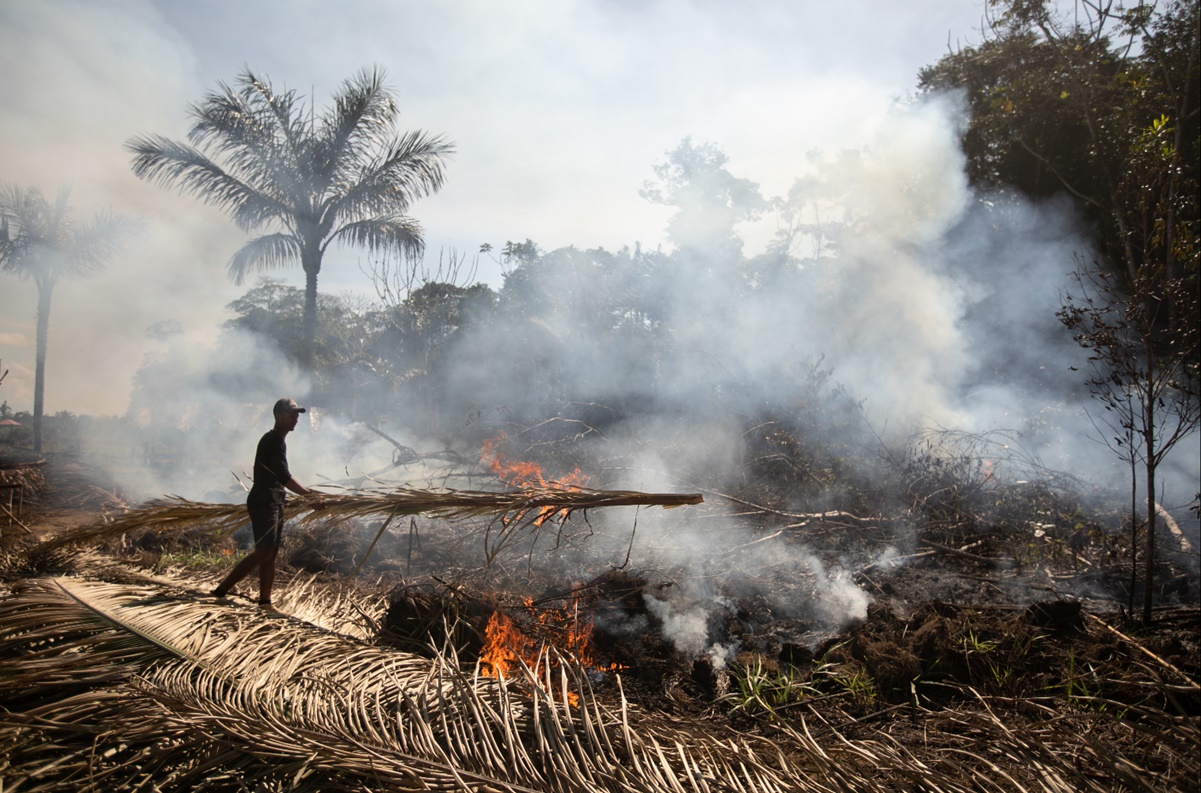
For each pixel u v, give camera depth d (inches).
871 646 166.7
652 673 176.7
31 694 132.9
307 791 99.2
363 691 128.6
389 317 637.3
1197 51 486.0
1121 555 264.2
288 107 566.6
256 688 130.5
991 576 255.9
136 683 132.5
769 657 184.4
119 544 283.4
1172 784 96.7
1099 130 546.0
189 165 551.5
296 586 216.4
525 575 243.1
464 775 97.7
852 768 106.3
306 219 577.9
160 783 104.8
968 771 108.1
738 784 97.3
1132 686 143.9
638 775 98.2
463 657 179.2
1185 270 233.1
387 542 286.5
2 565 242.4
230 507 203.0
